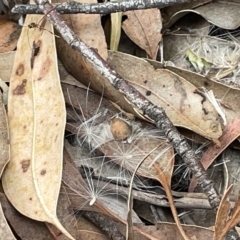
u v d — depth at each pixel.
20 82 0.40
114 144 0.40
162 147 0.40
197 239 0.38
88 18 0.42
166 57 0.45
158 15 0.43
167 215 0.40
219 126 0.40
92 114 0.41
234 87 0.42
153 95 0.41
